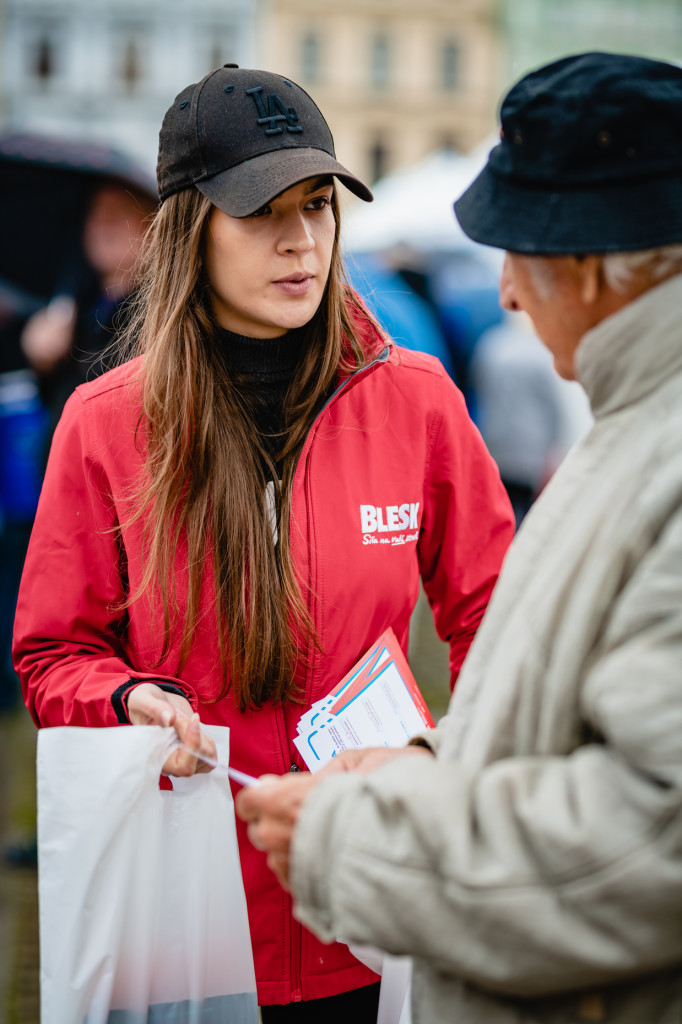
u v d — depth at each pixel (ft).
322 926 3.81
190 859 5.27
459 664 6.58
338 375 6.01
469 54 129.59
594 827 3.34
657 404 3.76
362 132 130.72
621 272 3.78
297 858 3.82
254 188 5.38
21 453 15.51
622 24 125.59
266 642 5.53
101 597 5.98
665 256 3.74
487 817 3.53
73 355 13.19
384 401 6.10
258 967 5.82
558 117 3.79
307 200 5.62
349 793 3.87
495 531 6.49
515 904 3.41
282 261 5.58
